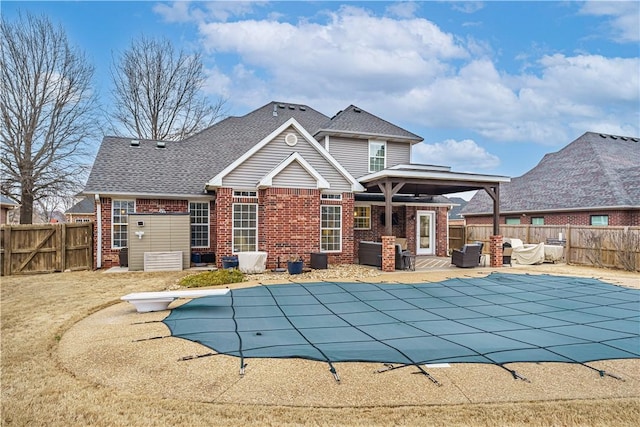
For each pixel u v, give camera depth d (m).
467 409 4.02
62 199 25.70
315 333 6.49
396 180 14.15
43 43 23.48
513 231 20.72
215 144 19.14
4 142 22.72
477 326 7.02
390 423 3.77
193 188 15.77
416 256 19.09
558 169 25.72
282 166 13.70
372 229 18.45
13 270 13.77
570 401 4.18
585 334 6.51
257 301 8.98
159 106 30.53
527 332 6.62
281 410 4.02
